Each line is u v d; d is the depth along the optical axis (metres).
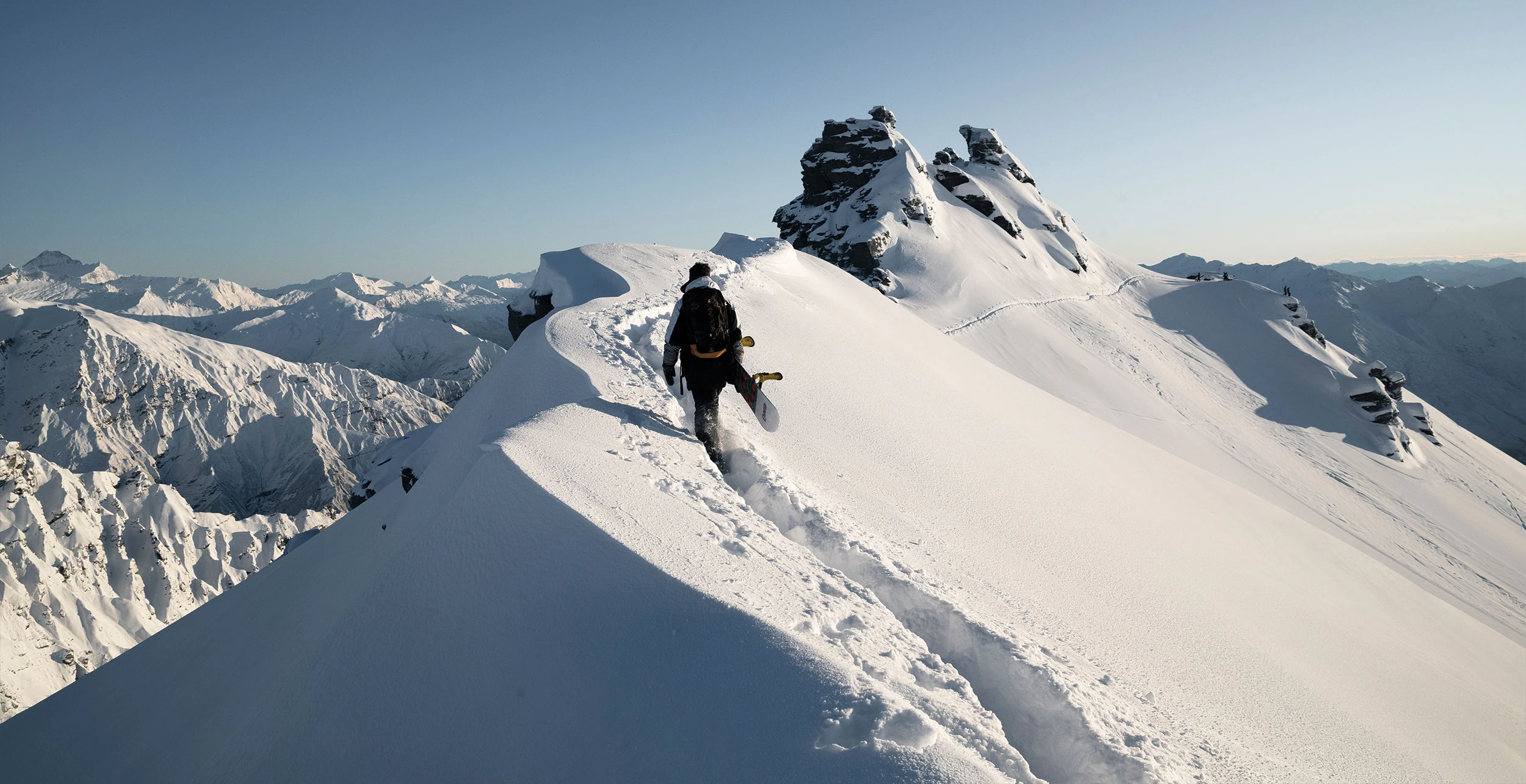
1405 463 66.12
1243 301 89.56
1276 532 16.80
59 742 5.40
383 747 2.79
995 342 63.44
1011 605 5.09
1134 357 70.00
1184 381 69.38
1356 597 14.17
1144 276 106.56
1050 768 3.49
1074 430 17.69
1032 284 82.44
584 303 11.01
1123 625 5.77
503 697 2.71
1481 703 9.20
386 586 3.61
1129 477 14.57
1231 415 64.19
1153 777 3.21
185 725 4.67
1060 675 3.85
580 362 7.50
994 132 117.38
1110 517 9.55
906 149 92.06
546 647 2.81
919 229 81.00
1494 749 7.36
